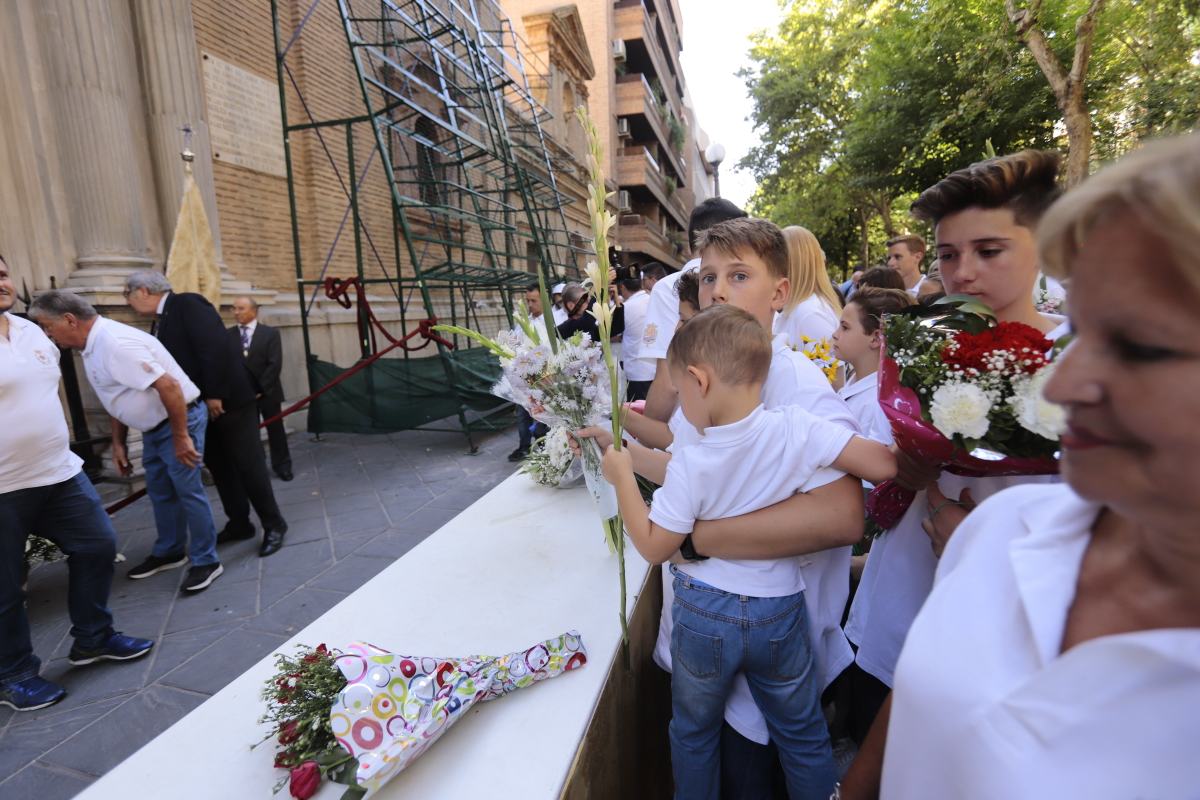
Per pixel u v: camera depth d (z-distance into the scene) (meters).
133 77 5.30
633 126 23.02
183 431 2.98
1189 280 0.34
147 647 2.58
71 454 2.39
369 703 0.92
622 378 1.65
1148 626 0.44
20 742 2.11
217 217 5.95
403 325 6.88
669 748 1.87
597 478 1.35
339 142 7.67
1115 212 0.38
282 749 0.98
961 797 0.48
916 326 1.06
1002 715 0.45
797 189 19.48
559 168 12.81
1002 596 0.52
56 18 4.63
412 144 9.24
